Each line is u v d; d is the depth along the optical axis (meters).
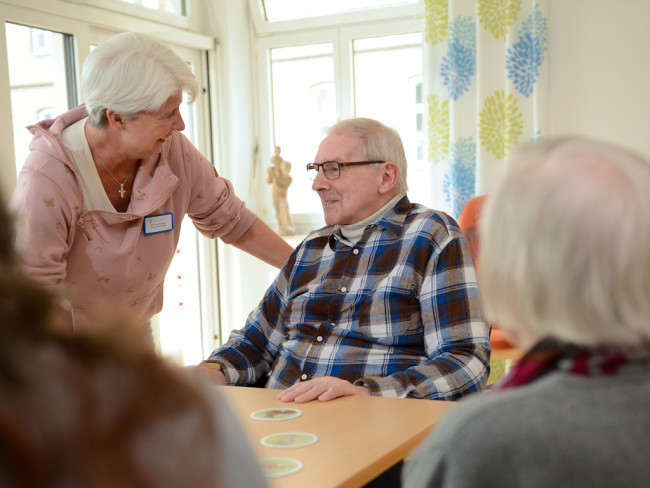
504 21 3.64
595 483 0.62
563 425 0.64
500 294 0.74
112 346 0.49
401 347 1.87
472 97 3.77
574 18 3.66
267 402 1.51
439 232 1.92
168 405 0.48
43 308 0.48
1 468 0.42
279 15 4.42
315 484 1.03
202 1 4.28
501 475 0.64
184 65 2.01
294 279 2.10
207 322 4.45
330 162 2.02
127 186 2.10
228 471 0.54
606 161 0.71
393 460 1.17
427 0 3.77
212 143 4.39
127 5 3.65
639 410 0.65
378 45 4.21
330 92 4.39
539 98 3.60
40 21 3.10
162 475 0.46
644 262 0.67
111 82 1.87
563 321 0.69
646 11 3.54
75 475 0.43
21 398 0.43
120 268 2.07
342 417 1.36
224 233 2.49
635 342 0.68
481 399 0.70
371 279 1.94
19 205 1.89
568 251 0.68
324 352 1.91
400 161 2.05
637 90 3.60
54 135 1.97
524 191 0.72
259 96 4.52
